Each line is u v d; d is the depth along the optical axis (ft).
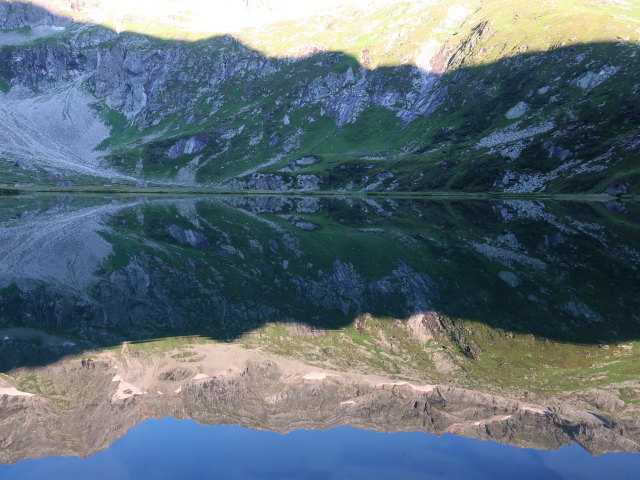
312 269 194.49
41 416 89.30
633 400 91.50
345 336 129.90
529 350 118.21
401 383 101.71
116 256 212.02
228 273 188.96
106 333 131.75
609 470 69.97
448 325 132.16
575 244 228.63
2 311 143.84
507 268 186.80
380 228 294.25
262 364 112.27
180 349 121.29
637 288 159.43
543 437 79.87
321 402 93.97
